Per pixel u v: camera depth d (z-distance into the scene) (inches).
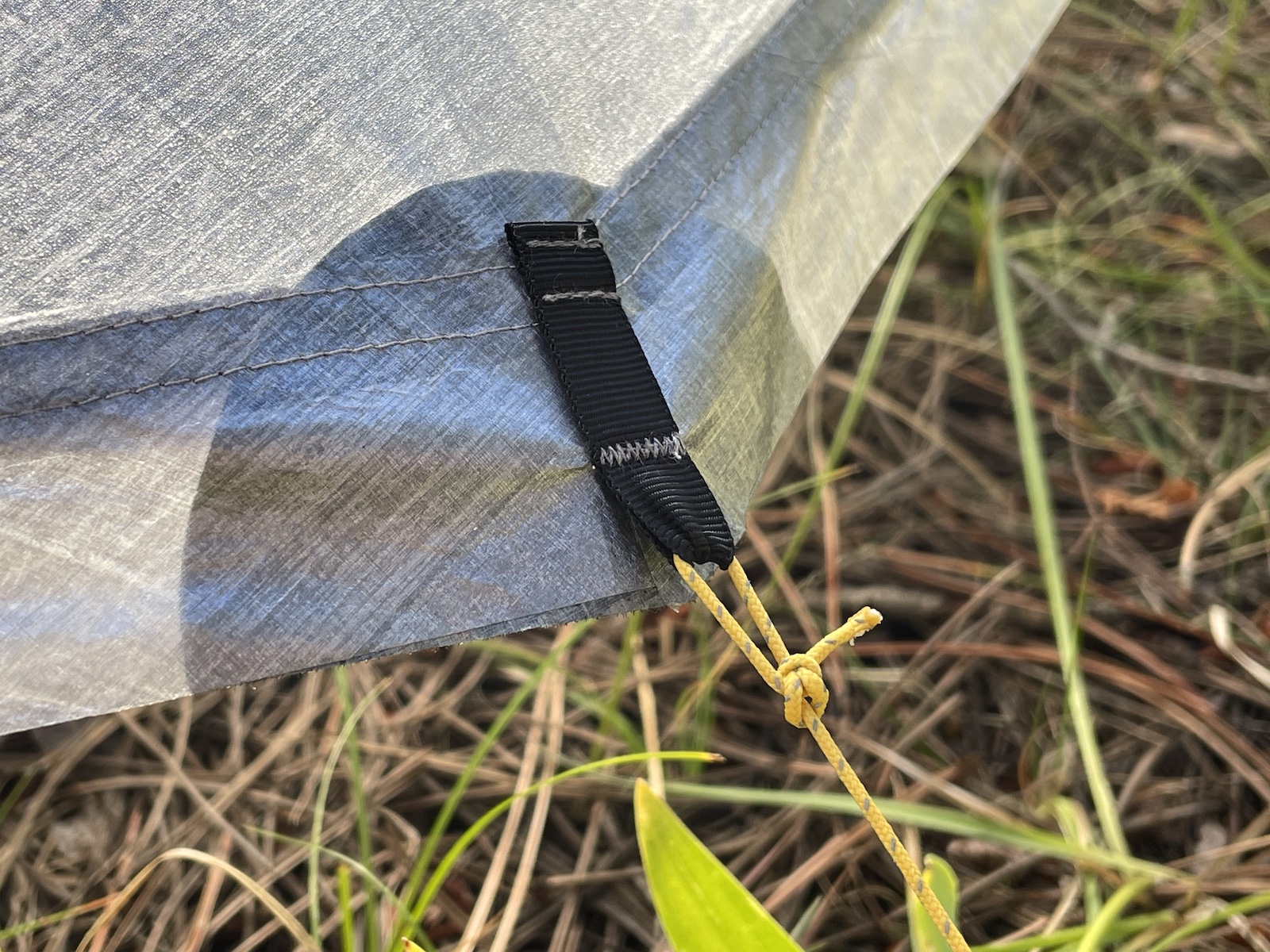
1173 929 12.9
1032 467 17.0
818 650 8.1
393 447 7.9
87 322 7.5
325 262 8.0
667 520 7.8
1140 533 18.4
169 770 15.5
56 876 14.8
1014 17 12.0
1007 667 16.8
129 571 7.6
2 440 7.4
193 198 8.0
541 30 9.1
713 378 8.9
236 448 7.7
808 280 10.0
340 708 16.4
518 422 8.1
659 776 14.4
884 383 21.4
